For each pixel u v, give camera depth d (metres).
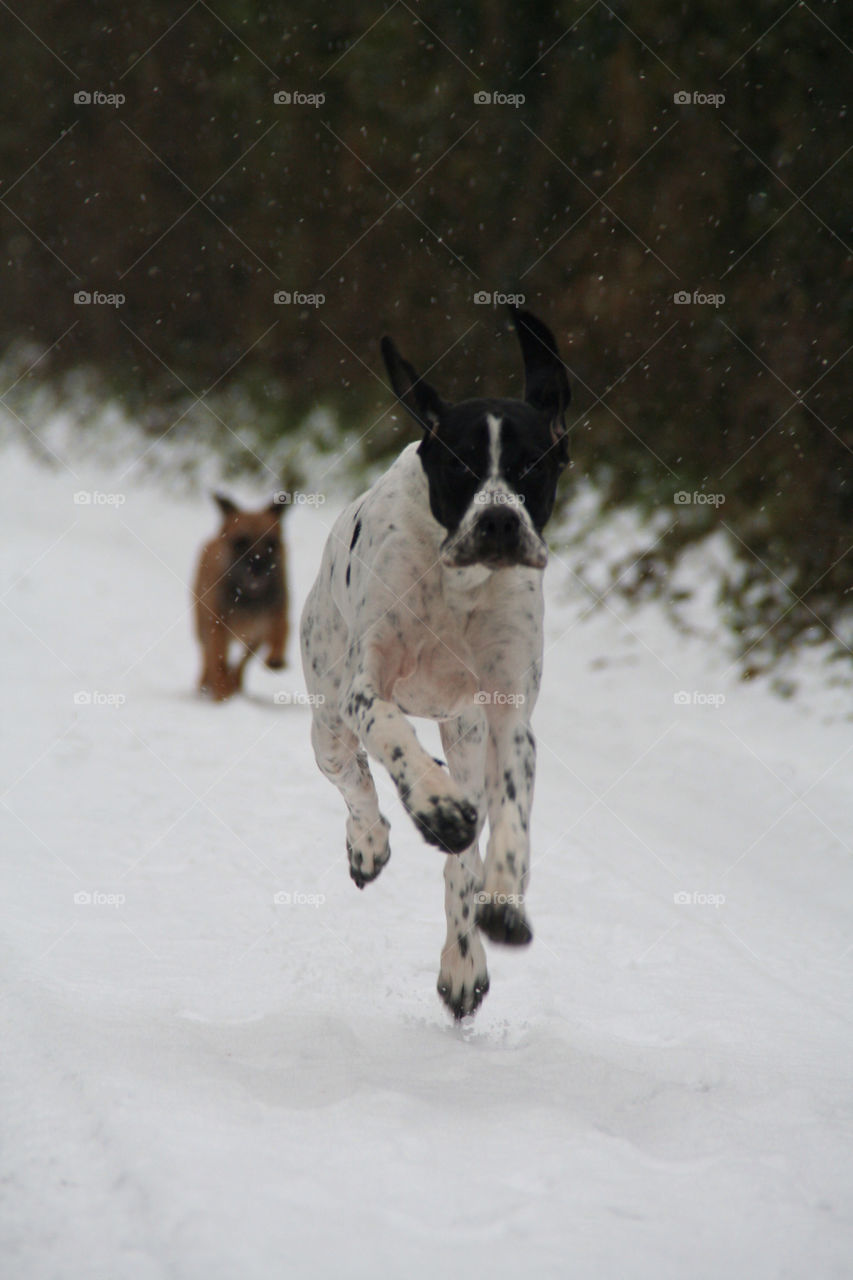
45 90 35.38
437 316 24.89
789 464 17.34
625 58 20.45
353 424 26.97
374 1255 3.72
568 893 9.05
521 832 5.92
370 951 7.50
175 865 8.78
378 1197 4.10
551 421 6.63
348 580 6.95
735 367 18.69
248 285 30.53
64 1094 4.77
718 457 18.66
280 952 7.21
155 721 13.09
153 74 33.00
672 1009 6.89
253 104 29.70
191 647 17.42
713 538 19.33
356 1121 4.77
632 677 16.66
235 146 30.62
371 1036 5.98
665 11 19.98
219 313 31.75
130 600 20.12
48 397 35.44
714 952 8.02
